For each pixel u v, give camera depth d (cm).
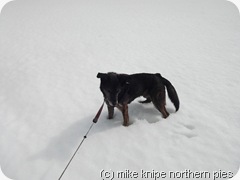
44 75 289
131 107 217
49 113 211
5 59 345
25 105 225
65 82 270
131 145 169
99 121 198
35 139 179
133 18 590
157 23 540
